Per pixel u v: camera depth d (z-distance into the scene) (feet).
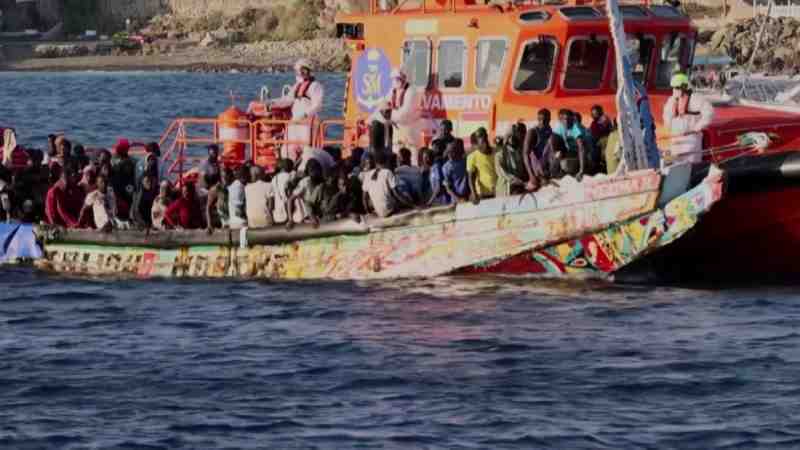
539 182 194.39
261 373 164.96
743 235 202.49
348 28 229.86
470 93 217.56
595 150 197.26
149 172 223.51
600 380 160.04
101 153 228.84
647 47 216.74
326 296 199.62
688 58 220.84
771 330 179.93
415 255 201.87
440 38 219.20
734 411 149.18
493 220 196.34
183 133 242.78
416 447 139.44
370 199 203.21
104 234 221.87
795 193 198.59
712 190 185.26
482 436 142.41
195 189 221.87
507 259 197.36
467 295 197.57
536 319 185.37
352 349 173.78
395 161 203.51
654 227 188.55
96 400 156.15
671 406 151.12
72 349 177.88
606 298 196.03
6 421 149.38
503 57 214.28
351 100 231.50
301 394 156.87
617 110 193.16
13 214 231.50
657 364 165.58
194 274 216.95
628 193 188.96
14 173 232.12
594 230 191.42
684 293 200.34
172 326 188.34
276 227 209.87
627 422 146.10
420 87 221.87
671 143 201.46
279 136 238.89
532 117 212.84
